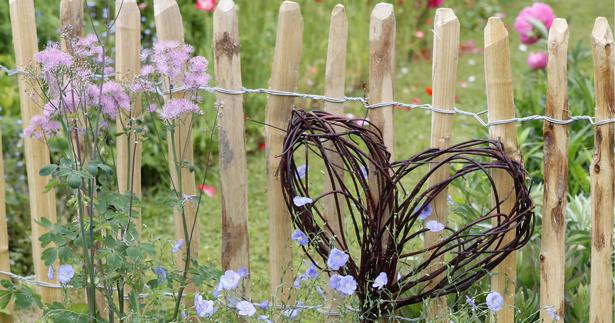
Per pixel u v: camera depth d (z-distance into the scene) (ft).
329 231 8.91
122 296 8.65
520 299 9.23
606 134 7.98
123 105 8.25
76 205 8.45
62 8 9.07
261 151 17.51
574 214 11.58
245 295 9.22
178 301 8.57
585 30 25.09
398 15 23.13
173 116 7.97
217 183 16.24
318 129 8.28
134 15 8.78
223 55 8.57
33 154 9.52
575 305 9.50
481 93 20.65
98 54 8.51
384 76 8.35
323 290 9.11
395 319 8.79
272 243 9.12
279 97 8.67
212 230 14.40
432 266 8.64
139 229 9.46
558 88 7.93
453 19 8.04
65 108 8.18
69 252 8.14
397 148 17.63
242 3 19.33
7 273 10.04
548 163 8.18
